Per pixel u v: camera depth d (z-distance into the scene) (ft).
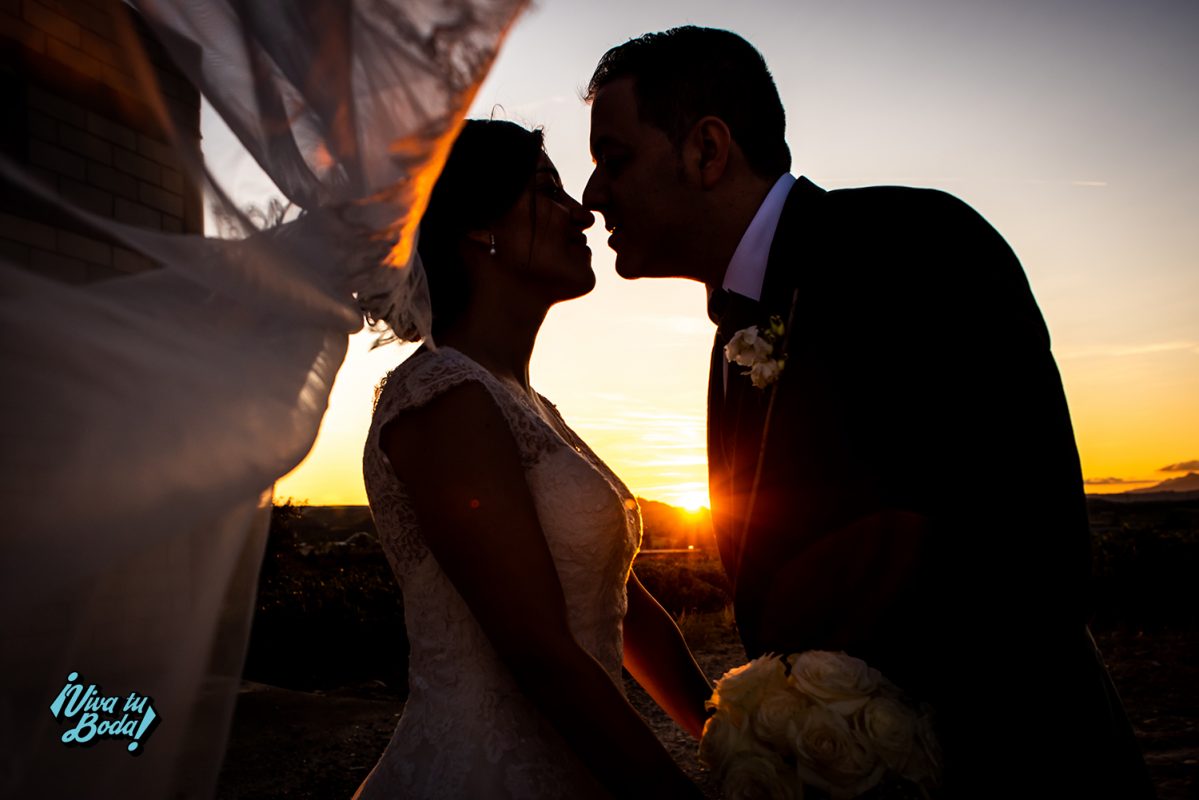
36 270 3.80
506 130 6.61
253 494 4.28
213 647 4.75
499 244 6.54
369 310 4.97
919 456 5.62
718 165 7.02
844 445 5.95
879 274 5.93
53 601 3.93
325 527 116.67
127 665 4.20
